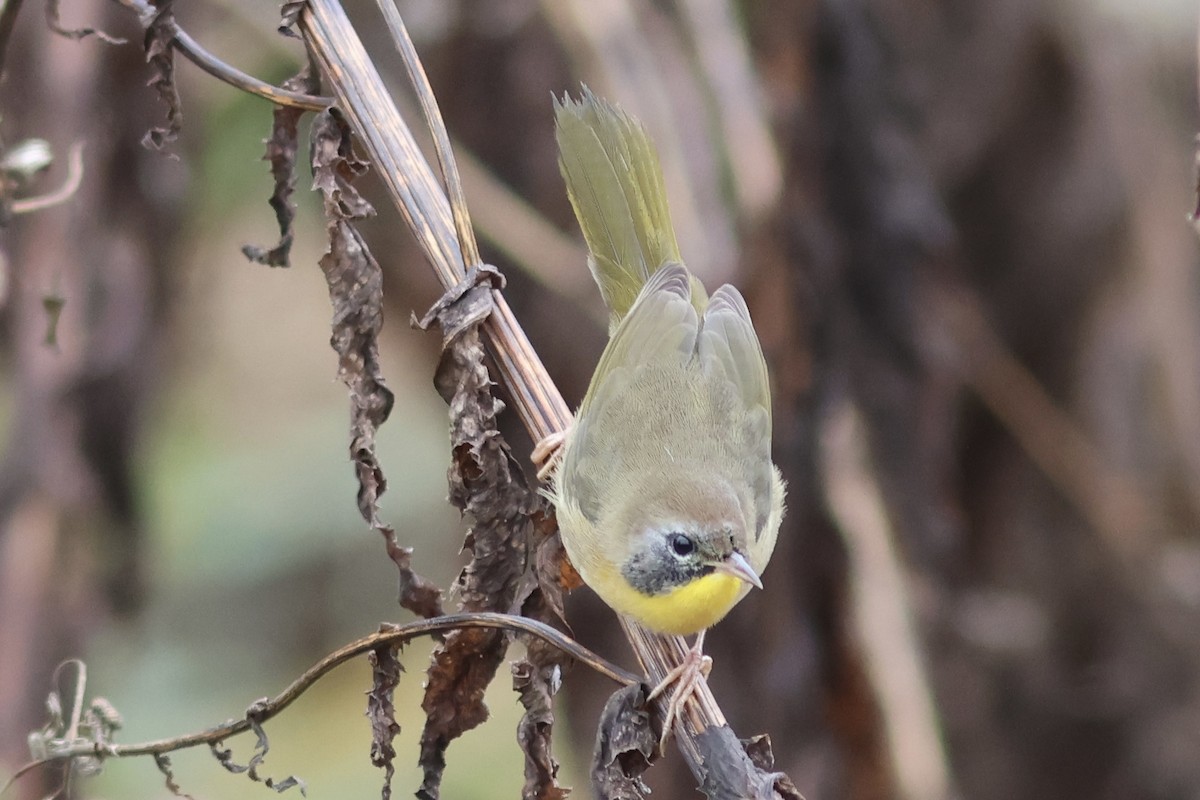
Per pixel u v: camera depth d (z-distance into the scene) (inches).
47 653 402.6
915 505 412.2
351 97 255.8
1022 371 490.9
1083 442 478.3
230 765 231.1
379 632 227.8
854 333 398.0
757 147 393.1
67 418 410.3
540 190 466.3
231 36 484.1
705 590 280.7
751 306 388.8
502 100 465.7
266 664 572.1
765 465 313.4
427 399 580.1
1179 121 462.0
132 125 420.5
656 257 320.5
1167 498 475.2
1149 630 487.2
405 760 549.6
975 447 511.5
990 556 512.1
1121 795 488.1
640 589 282.4
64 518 407.2
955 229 486.3
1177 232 465.4
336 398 616.4
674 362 310.3
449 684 235.3
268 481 600.4
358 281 246.7
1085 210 473.4
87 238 410.9
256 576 586.2
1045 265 481.1
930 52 476.7
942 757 375.9
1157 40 454.0
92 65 411.8
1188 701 486.6
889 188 393.1
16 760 382.9
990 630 475.2
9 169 260.7
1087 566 497.0
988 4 471.5
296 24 261.6
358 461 242.8
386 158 255.1
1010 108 475.2
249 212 534.3
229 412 605.6
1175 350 466.6
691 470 292.7
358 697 573.6
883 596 380.5
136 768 510.3
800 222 387.5
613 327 324.8
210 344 564.7
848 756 379.6
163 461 583.5
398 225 485.4
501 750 542.0
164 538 570.3
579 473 289.0
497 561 240.8
